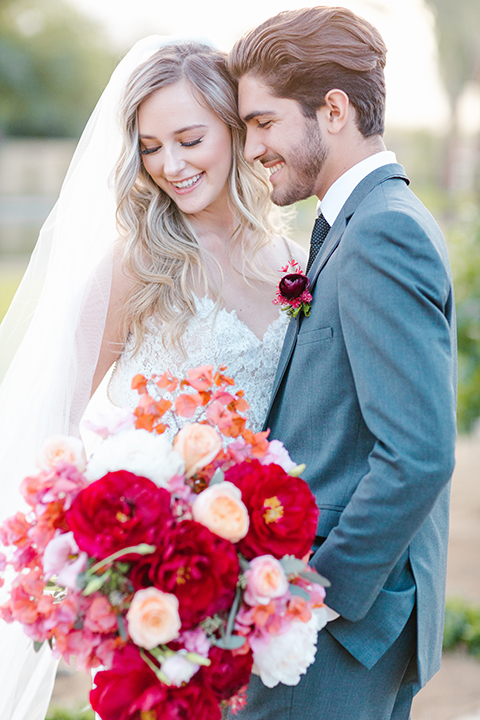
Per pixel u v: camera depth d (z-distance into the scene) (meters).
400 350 1.43
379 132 1.75
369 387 1.45
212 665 1.27
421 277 1.46
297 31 1.64
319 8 1.68
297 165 1.73
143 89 1.84
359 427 1.60
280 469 1.38
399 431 1.40
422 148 24.27
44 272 1.97
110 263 1.92
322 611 1.48
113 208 1.97
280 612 1.31
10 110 26.16
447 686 3.21
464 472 6.43
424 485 1.38
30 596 1.33
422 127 24.02
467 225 5.26
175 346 1.90
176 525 1.24
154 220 1.98
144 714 1.23
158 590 1.21
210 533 1.24
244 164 2.04
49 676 1.80
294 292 1.68
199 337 1.93
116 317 1.94
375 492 1.42
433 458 1.38
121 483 1.25
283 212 2.47
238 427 1.44
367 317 1.47
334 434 1.62
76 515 1.23
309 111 1.68
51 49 26.25
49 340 1.85
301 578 1.38
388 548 1.43
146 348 1.94
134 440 1.33
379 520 1.42
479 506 5.53
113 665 1.25
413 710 3.00
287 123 1.70
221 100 1.88
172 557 1.22
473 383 4.82
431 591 1.67
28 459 1.81
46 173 24.77
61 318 1.85
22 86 25.92
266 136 1.74
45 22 26.47
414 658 1.68
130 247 1.92
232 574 1.25
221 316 1.97
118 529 1.21
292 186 1.77
